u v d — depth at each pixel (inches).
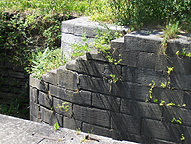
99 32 242.5
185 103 185.3
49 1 362.6
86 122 221.6
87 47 220.5
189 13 233.1
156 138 198.1
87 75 213.9
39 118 257.8
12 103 369.4
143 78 194.1
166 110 191.6
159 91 191.2
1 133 145.2
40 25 356.8
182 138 189.8
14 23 367.2
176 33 199.3
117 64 200.4
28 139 140.5
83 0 384.2
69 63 221.9
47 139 141.3
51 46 351.9
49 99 244.2
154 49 186.9
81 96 219.8
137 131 203.0
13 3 394.6
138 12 245.8
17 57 367.2
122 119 206.5
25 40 366.6
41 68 269.6
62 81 229.3
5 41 373.1
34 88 259.6
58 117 238.5
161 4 237.9
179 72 183.5
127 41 193.3
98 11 299.1
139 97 197.8
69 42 274.5
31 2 388.5
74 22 273.4
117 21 259.9
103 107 211.8
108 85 206.2
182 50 180.1
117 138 210.7
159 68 188.1
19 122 158.7
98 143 139.8
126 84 200.1
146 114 197.8
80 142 139.9
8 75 377.1
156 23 238.2
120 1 260.4
